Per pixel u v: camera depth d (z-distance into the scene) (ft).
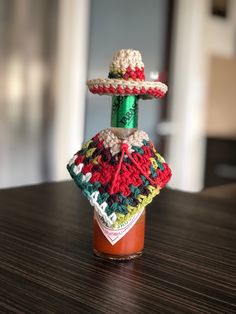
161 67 4.01
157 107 4.02
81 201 1.24
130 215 0.72
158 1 3.92
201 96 4.26
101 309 0.59
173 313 0.59
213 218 1.14
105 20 3.41
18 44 2.75
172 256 0.82
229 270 0.76
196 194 1.45
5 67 2.71
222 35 4.40
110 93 0.70
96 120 3.30
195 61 4.12
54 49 2.96
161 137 4.09
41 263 0.75
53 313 0.57
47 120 2.97
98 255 0.79
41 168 2.98
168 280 0.70
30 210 1.12
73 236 0.91
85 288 0.66
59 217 1.06
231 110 4.64
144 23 3.80
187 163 4.22
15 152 2.83
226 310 0.61
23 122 2.85
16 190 1.37
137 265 0.76
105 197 0.72
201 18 4.10
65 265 0.75
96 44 3.34
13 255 0.79
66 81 3.05
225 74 4.52
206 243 0.92
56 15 2.93
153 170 0.74
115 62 0.72
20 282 0.67
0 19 2.64
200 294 0.66
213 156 4.46
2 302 0.60
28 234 0.92
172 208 1.23
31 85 2.86
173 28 4.07
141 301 0.62
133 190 0.72
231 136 4.63
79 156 0.75
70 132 3.11
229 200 1.39
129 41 3.66
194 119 4.22
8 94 2.74
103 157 0.73
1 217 1.04
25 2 2.75
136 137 0.74
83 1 3.09
